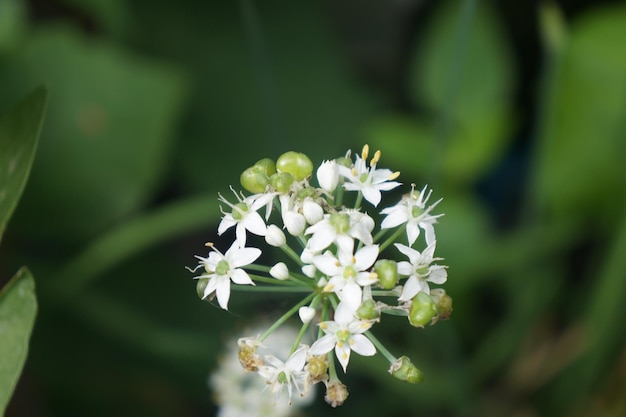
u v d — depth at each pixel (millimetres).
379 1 445
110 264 336
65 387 362
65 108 349
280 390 225
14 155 254
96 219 351
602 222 358
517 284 359
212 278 227
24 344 236
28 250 369
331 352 224
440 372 346
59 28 351
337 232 221
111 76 351
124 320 348
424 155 358
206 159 380
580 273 400
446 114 317
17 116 255
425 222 229
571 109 343
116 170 352
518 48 429
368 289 222
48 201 348
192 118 380
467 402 347
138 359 362
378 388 361
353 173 232
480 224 339
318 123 391
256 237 330
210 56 384
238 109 385
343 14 448
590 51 339
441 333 338
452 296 346
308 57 396
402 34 450
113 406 367
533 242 350
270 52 392
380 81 445
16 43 350
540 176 352
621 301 332
